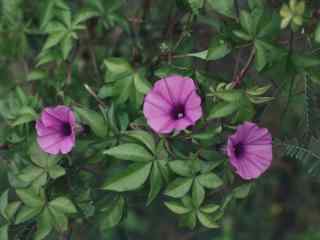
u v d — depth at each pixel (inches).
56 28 35.4
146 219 54.9
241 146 30.5
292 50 31.0
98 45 40.1
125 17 38.6
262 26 30.6
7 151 34.6
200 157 30.8
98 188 31.2
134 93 31.9
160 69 32.9
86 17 35.7
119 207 32.2
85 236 35.9
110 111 31.4
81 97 36.7
